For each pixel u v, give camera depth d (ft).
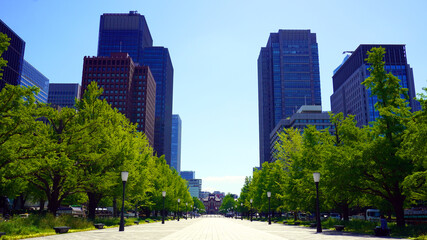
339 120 104.47
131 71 533.14
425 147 56.44
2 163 59.47
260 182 201.87
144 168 118.83
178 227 106.52
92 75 511.81
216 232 81.46
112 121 102.17
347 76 561.43
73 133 81.15
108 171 91.25
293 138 147.64
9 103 59.00
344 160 74.79
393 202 74.69
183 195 264.11
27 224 62.03
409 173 69.41
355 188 78.07
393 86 79.82
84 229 74.08
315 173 79.56
